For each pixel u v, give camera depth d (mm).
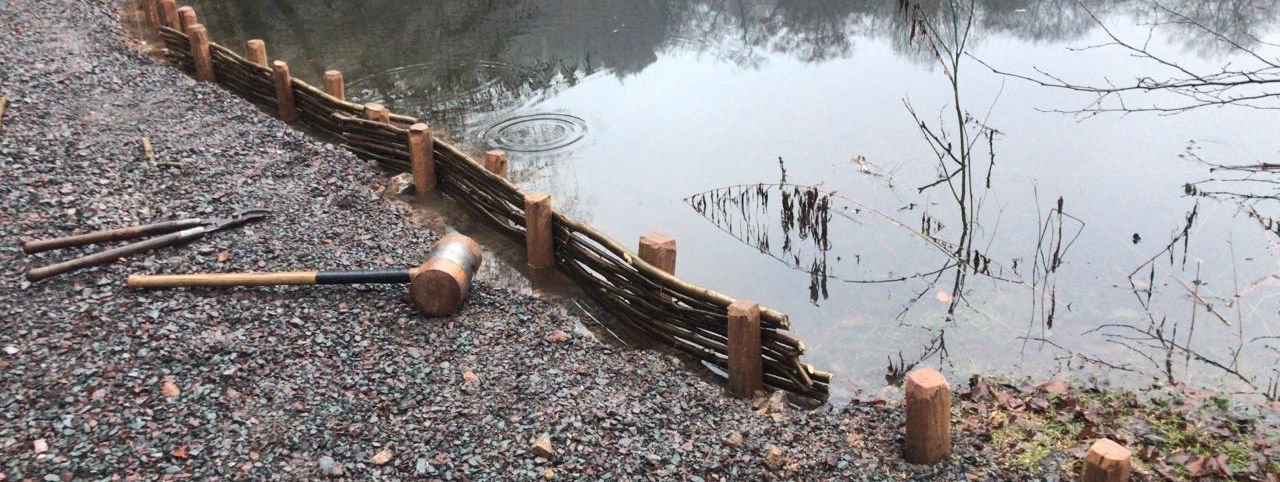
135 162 8938
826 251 8586
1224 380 6336
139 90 11164
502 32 15711
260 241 7676
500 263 8070
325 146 10000
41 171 8469
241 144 9750
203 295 6730
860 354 6910
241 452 5168
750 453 5328
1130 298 7516
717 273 8211
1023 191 9516
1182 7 15562
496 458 5238
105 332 6160
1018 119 11414
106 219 7727
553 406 5711
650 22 16547
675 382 6176
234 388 5715
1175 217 8844
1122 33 14648
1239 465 5211
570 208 9438
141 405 5480
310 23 15977
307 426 5422
